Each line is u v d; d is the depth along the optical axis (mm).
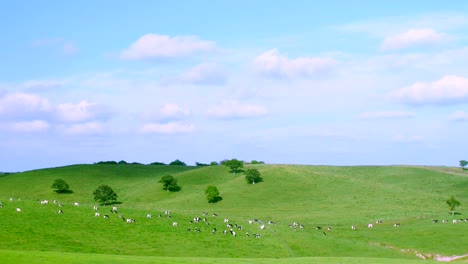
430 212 135000
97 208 98938
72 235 76188
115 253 69438
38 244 69125
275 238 88812
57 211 90562
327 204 153250
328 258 65688
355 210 140750
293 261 60875
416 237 95250
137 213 98938
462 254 82625
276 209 148250
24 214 84938
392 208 143125
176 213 106250
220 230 91438
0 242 68000
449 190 187250
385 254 82688
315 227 111250
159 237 81500
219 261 56250
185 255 72750
